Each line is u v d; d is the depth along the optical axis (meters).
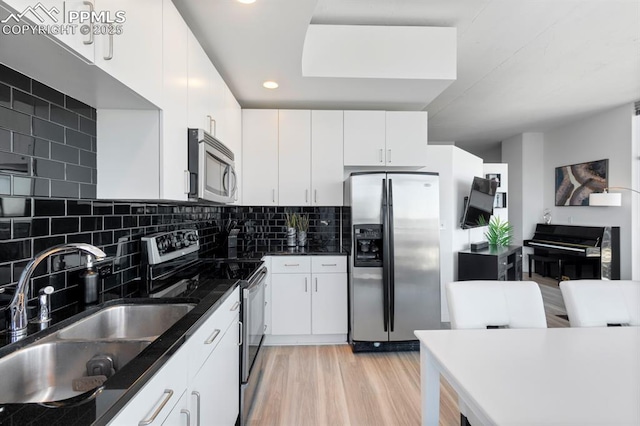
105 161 1.43
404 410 2.03
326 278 3.00
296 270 2.99
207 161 1.80
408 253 2.87
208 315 1.32
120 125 1.43
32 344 1.00
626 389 0.94
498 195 5.49
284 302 2.98
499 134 6.45
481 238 4.40
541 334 1.37
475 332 1.39
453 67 2.66
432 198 2.90
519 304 1.58
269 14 1.82
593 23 2.57
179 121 1.59
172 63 1.51
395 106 3.37
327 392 2.23
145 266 1.72
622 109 4.70
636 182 4.60
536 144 6.34
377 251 2.96
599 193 4.88
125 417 0.72
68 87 1.18
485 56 3.11
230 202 2.31
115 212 1.61
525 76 3.58
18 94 1.07
